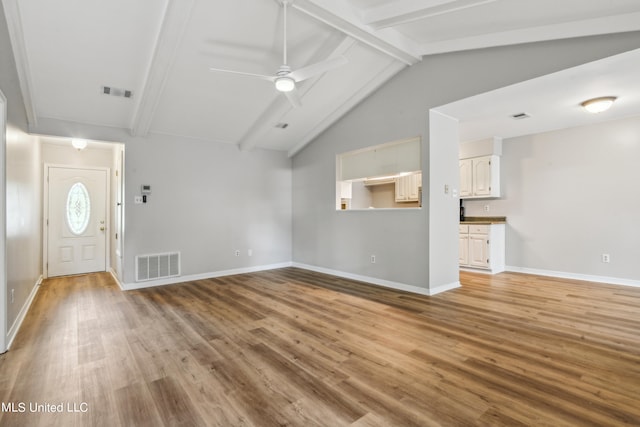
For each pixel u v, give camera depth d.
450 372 2.20
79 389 2.03
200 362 2.38
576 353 2.47
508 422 1.68
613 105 4.01
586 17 2.83
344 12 3.17
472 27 3.38
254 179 6.01
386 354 2.48
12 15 2.66
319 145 5.83
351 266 5.24
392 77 4.50
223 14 3.08
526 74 3.25
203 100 4.33
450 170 4.46
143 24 3.00
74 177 5.74
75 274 5.72
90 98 3.90
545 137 5.34
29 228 3.90
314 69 2.93
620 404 1.83
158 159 4.93
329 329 3.00
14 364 2.36
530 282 4.84
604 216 4.76
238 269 5.78
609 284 4.67
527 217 5.55
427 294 4.15
